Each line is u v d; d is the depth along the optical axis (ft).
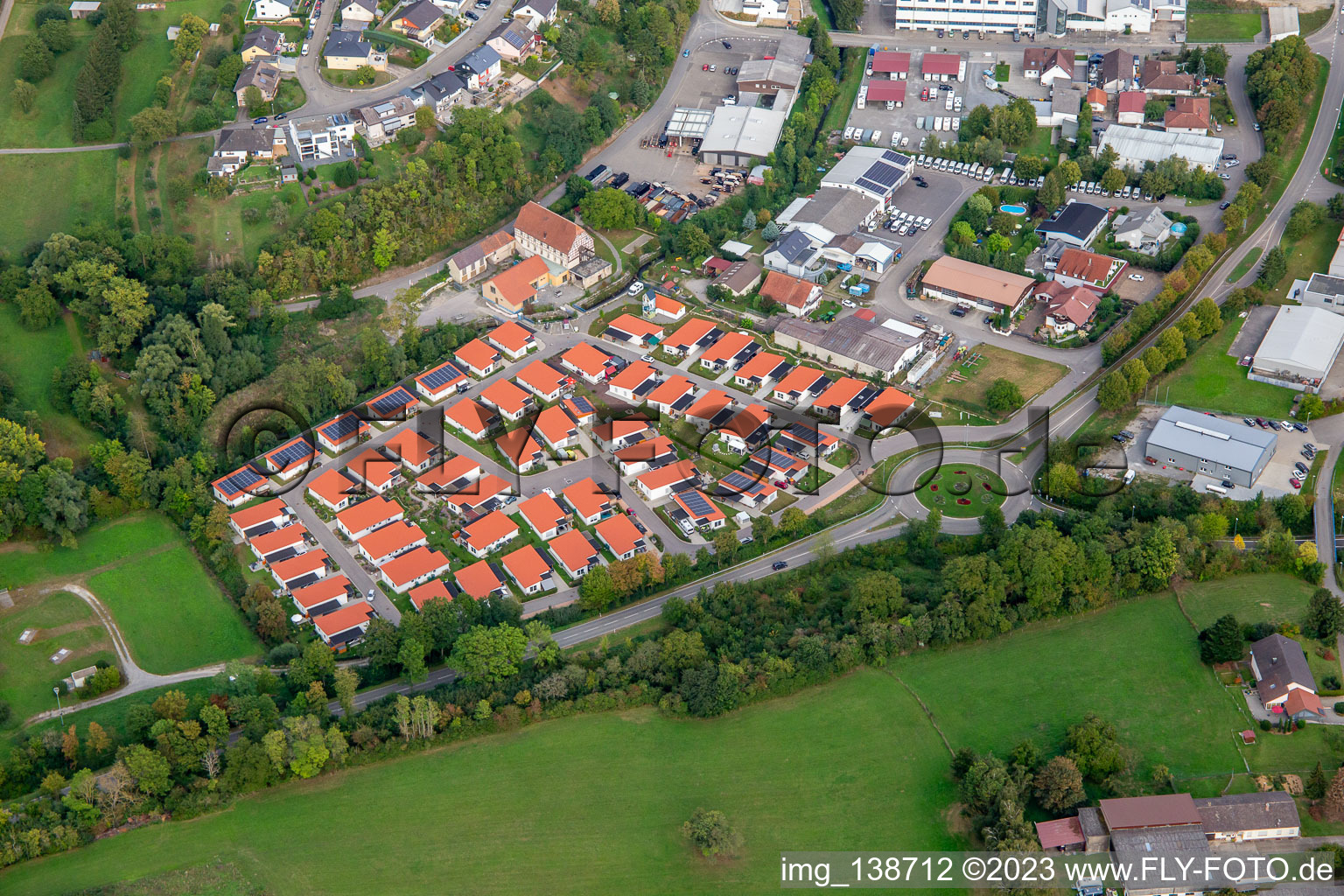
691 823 640.99
